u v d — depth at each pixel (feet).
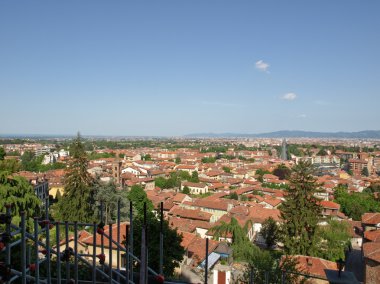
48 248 20.85
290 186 126.52
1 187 80.43
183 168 414.82
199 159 562.25
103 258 24.26
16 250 40.70
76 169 141.59
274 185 325.01
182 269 91.45
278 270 52.21
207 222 171.42
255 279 50.55
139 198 179.73
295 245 114.52
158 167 441.27
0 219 17.79
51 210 163.22
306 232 113.80
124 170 380.37
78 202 138.51
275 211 185.68
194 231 158.71
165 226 69.00
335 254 115.03
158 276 23.54
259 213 184.03
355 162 509.35
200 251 104.83
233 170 432.66
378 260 76.95
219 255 106.52
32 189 90.02
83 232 96.89
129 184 286.66
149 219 67.41
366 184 335.06
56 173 306.76
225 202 210.38
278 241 138.62
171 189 324.19
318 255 116.16
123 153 584.40
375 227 130.82
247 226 143.84
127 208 151.64
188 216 177.27
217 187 316.81
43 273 39.04
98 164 372.58
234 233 130.31
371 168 497.87
